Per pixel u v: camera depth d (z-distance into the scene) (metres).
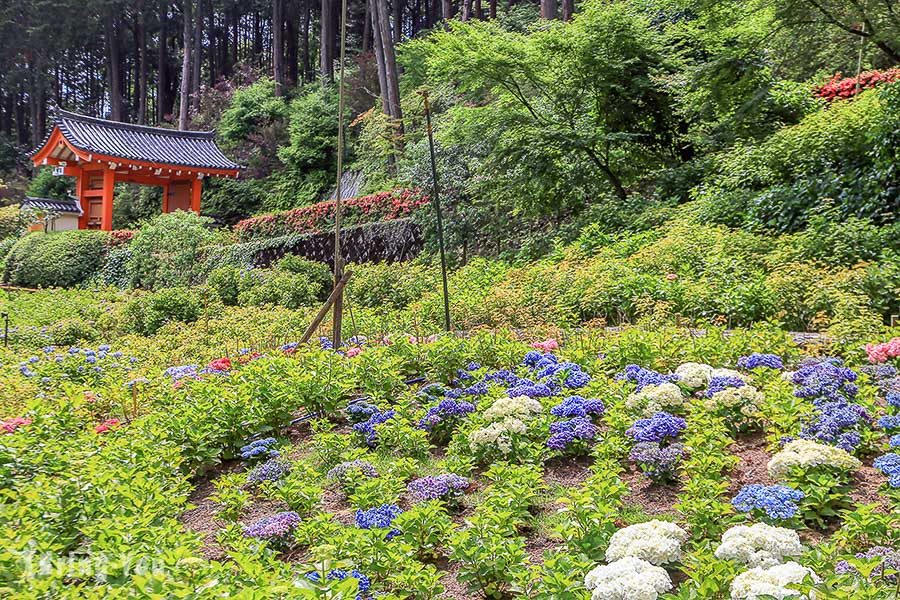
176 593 2.74
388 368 6.56
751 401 5.20
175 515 4.52
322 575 3.20
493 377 6.45
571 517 3.92
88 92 62.72
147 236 19.88
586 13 15.09
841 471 4.19
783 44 13.49
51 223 29.73
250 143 35.44
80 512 4.18
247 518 4.64
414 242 17.33
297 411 6.46
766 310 8.50
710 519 3.88
